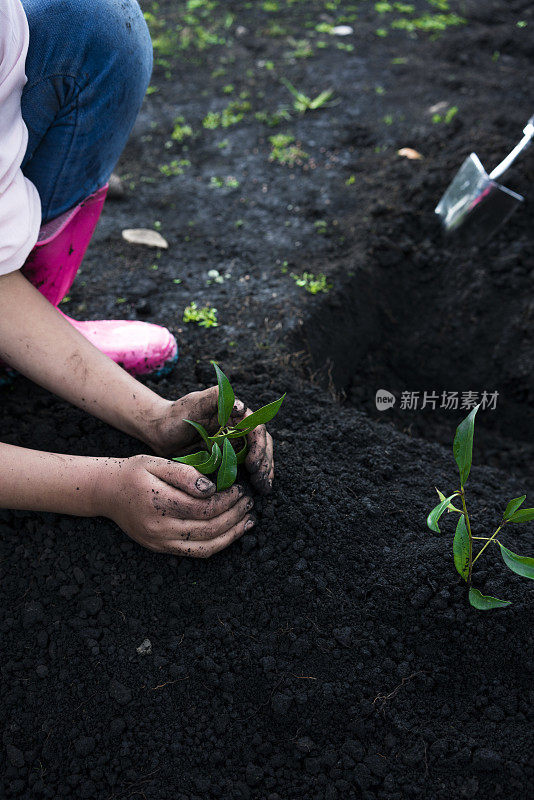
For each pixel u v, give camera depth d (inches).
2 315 58.0
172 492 54.9
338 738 55.4
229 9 174.9
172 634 59.7
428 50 158.9
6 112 55.9
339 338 97.6
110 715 55.8
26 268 71.2
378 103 139.8
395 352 105.4
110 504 56.8
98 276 97.5
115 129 67.4
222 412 56.4
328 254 104.0
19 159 56.6
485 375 103.9
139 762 54.0
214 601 61.0
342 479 70.1
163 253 103.2
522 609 58.3
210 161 124.0
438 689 57.4
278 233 107.8
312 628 59.6
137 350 76.3
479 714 56.1
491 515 69.1
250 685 57.2
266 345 87.4
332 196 115.3
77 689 56.8
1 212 54.6
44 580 62.2
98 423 72.9
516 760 53.1
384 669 57.9
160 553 62.5
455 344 105.3
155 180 118.7
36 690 57.0
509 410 101.9
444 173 116.9
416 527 66.6
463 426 53.5
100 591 61.4
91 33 60.6
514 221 114.0
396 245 106.6
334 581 61.7
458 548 55.7
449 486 73.2
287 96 142.4
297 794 53.1
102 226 107.5
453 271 107.9
